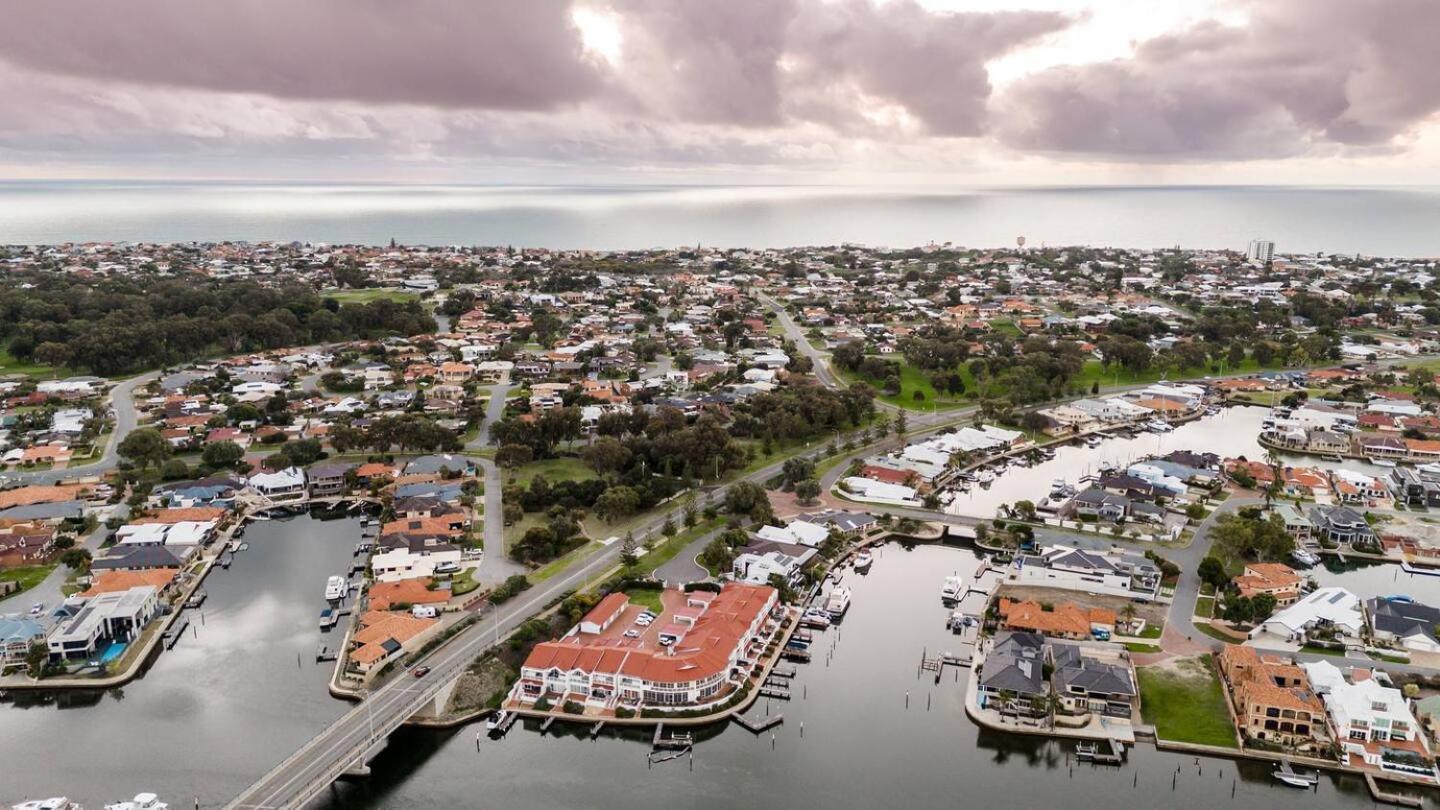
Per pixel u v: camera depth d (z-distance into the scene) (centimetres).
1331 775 16200
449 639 19912
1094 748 16800
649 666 18275
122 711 18088
